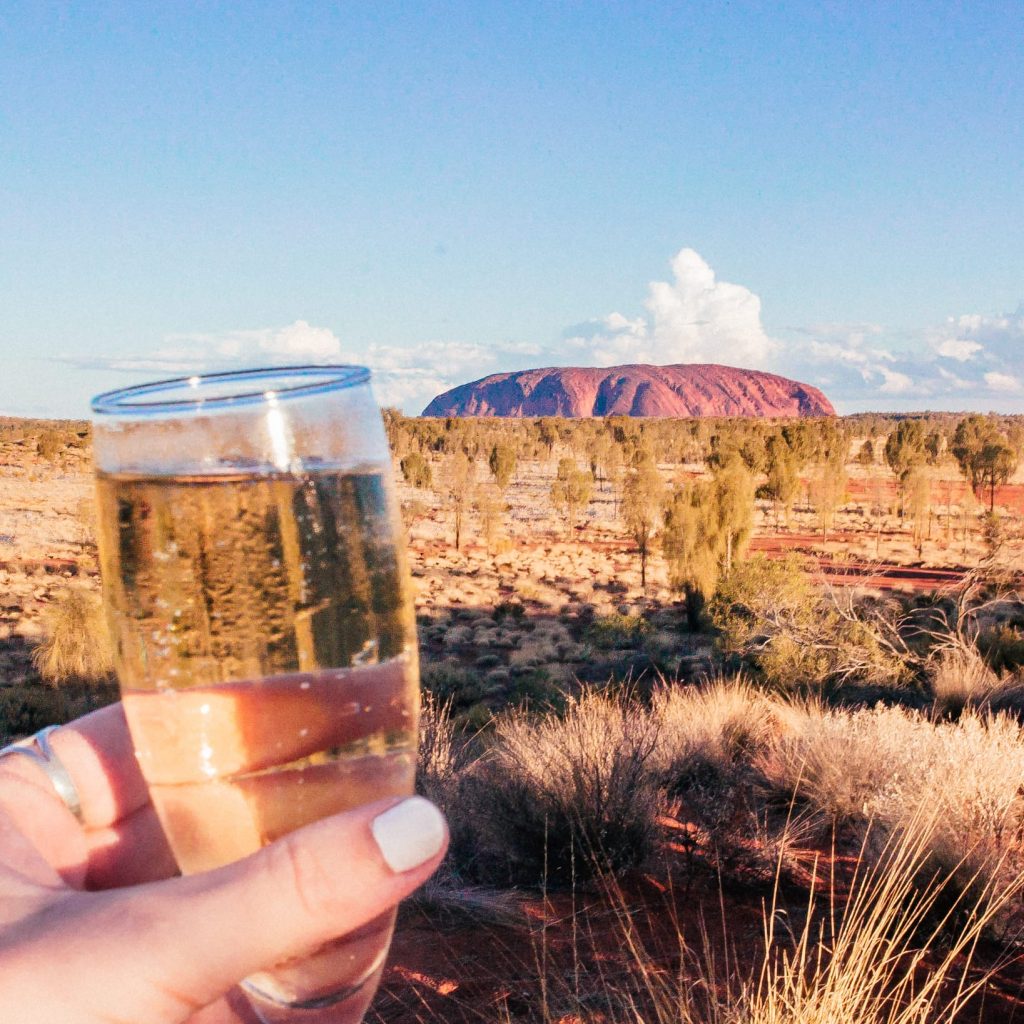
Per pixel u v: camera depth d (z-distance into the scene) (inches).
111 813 37.6
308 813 24.1
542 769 221.3
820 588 655.1
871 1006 125.8
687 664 797.2
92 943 25.9
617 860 201.5
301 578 22.5
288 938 24.1
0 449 4271.7
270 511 22.4
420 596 1688.0
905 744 252.2
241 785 23.0
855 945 109.7
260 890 23.4
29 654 1093.8
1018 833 197.8
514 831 203.8
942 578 1649.9
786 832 211.6
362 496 24.0
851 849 215.8
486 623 1430.9
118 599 23.0
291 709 22.6
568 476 2716.5
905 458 3154.5
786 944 161.0
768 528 2659.9
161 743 22.7
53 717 717.9
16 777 35.9
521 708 473.7
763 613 622.2
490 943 175.3
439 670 760.3
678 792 269.0
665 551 1307.8
